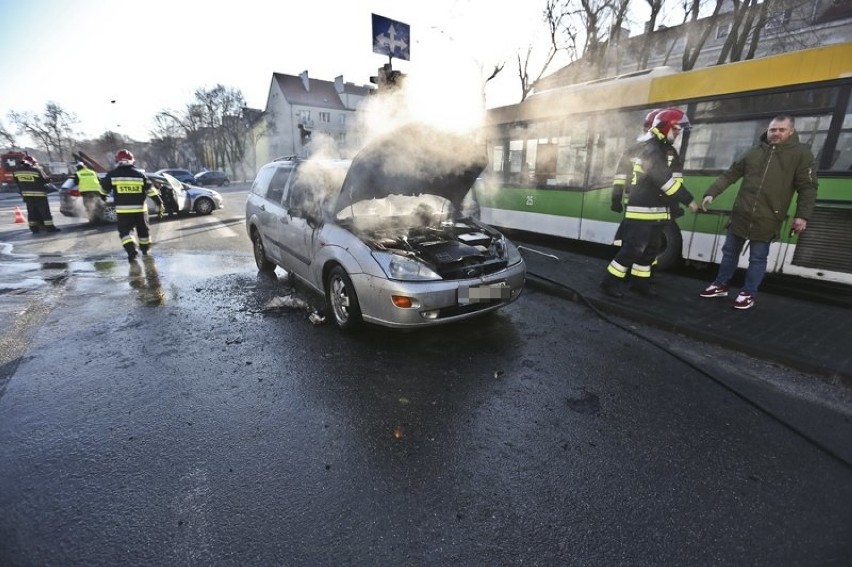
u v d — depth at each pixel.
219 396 3.04
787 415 2.79
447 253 3.72
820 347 3.50
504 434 2.63
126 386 3.18
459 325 4.32
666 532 1.92
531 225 8.07
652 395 3.04
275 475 2.28
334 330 4.18
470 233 4.39
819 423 2.71
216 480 2.24
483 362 3.55
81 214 11.77
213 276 6.20
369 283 3.56
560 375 3.33
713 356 3.59
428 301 3.44
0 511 2.04
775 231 4.05
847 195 4.57
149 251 7.92
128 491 2.16
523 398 3.02
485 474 2.29
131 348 3.83
